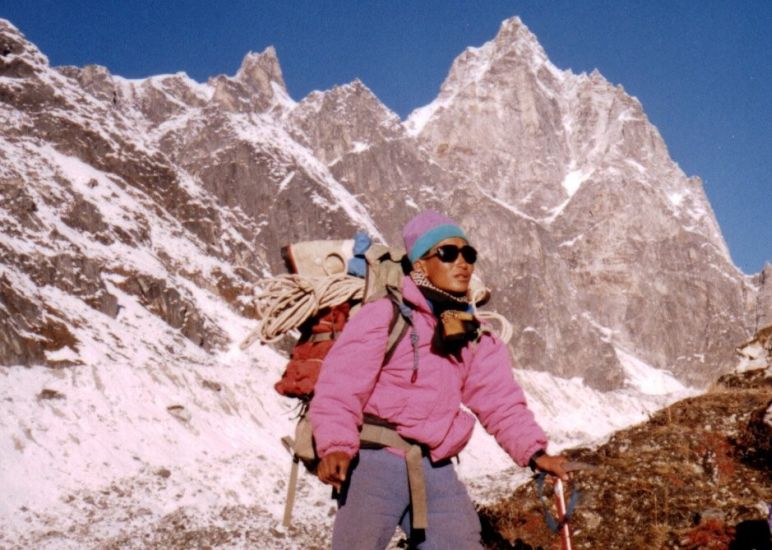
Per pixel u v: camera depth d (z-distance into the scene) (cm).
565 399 8431
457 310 317
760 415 773
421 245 317
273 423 4481
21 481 2602
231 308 6756
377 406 305
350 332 305
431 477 307
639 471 761
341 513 306
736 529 644
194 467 3161
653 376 10388
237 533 1317
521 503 759
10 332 3819
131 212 6931
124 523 2105
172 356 5000
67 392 3556
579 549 684
